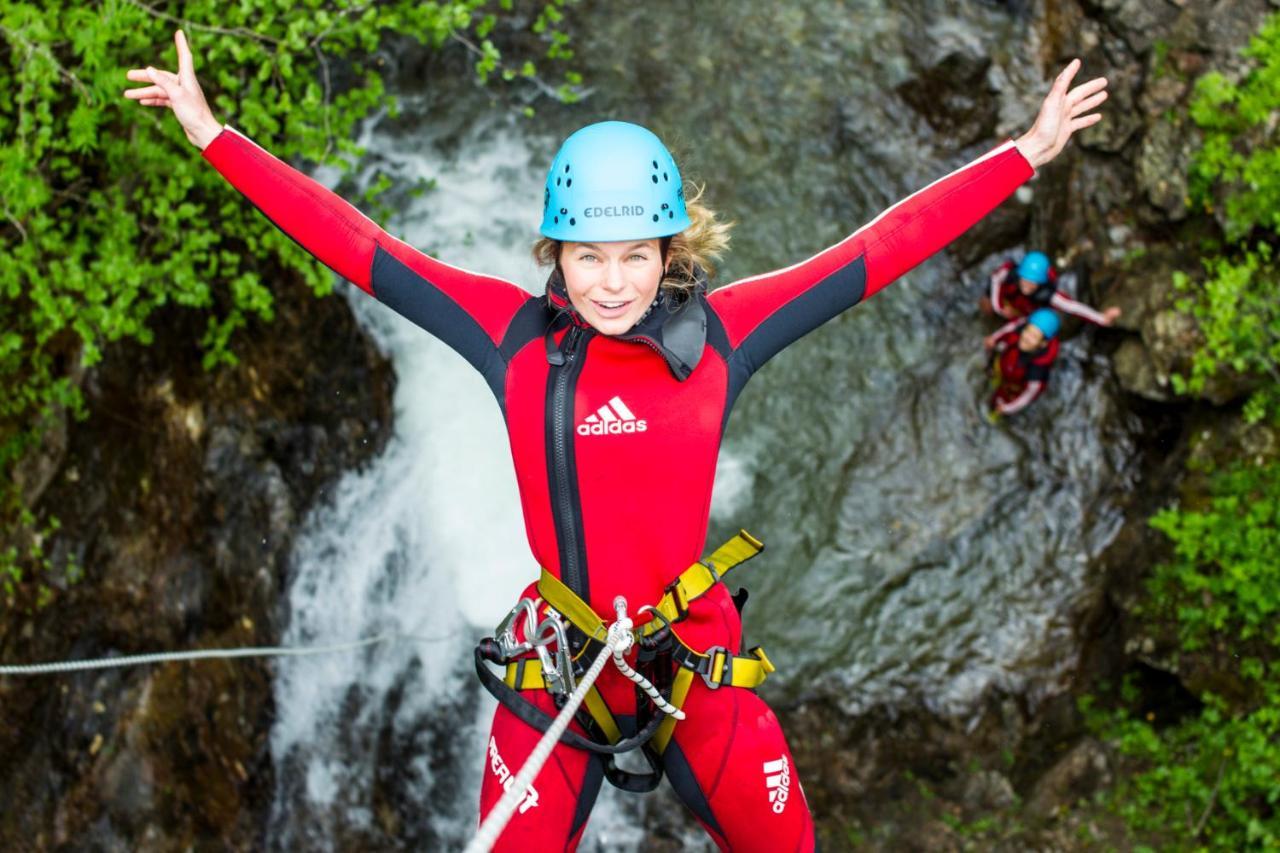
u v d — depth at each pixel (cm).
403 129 862
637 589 261
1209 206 799
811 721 832
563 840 268
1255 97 792
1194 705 816
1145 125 833
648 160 241
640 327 251
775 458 859
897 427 864
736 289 264
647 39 889
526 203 863
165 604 833
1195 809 773
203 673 834
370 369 862
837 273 262
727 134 876
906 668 832
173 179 667
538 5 884
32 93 622
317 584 859
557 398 253
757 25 897
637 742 262
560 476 255
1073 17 876
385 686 859
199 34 631
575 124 873
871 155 879
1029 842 789
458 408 864
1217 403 791
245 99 646
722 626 269
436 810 852
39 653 832
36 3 657
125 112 675
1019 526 851
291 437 859
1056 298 836
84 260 764
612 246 238
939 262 882
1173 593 805
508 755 267
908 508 853
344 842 851
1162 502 820
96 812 819
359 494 866
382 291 259
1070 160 872
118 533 831
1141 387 823
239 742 841
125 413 829
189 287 677
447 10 659
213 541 843
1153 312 814
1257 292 772
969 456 859
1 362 803
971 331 876
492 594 852
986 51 879
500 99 871
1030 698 830
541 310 260
